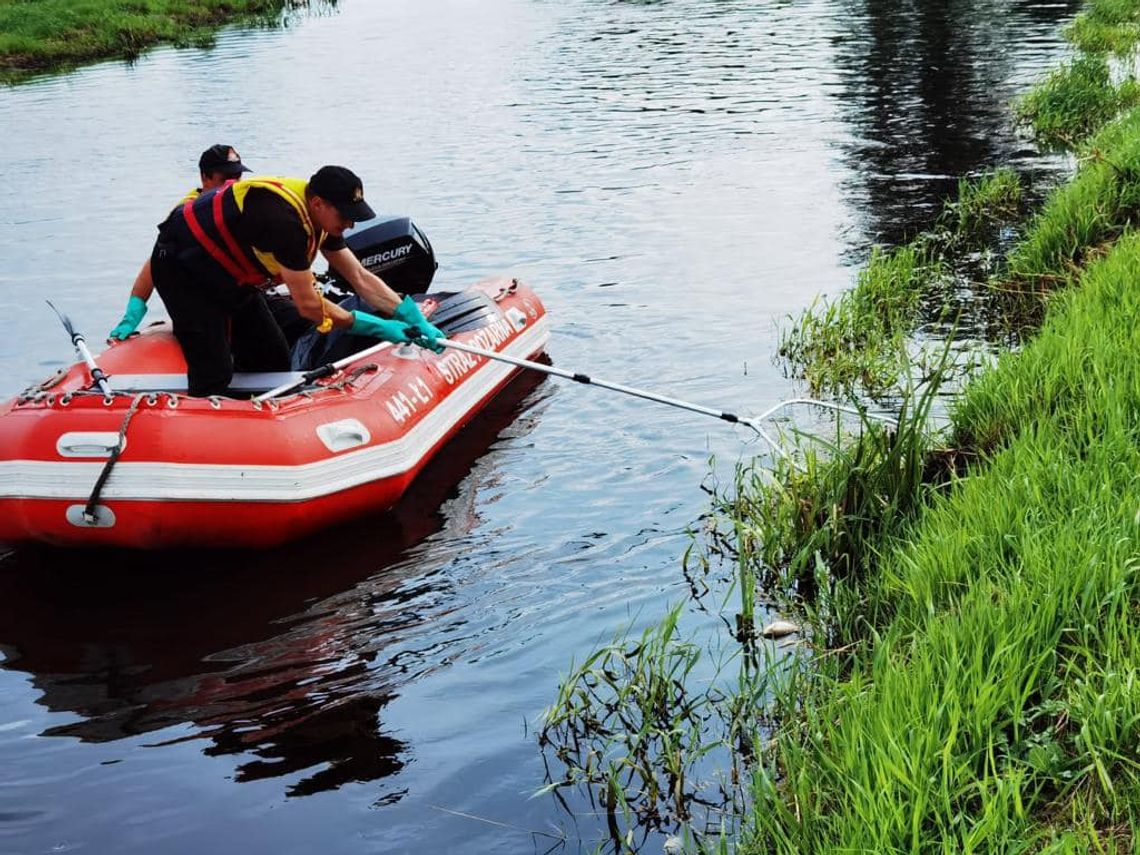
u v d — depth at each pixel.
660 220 10.80
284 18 29.56
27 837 3.54
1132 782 2.97
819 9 25.97
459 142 14.40
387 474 5.68
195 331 5.67
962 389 6.18
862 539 4.90
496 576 5.05
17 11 26.41
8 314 8.87
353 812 3.61
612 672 4.20
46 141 15.45
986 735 3.20
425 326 5.95
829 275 9.08
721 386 7.05
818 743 3.48
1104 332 5.53
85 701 4.27
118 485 5.05
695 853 3.35
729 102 16.20
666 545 5.21
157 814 3.63
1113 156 9.59
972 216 10.32
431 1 32.41
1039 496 4.21
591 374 7.38
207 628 4.75
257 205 5.34
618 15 26.88
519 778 3.73
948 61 18.45
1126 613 3.49
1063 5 24.36
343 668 4.41
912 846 2.82
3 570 5.32
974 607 3.67
